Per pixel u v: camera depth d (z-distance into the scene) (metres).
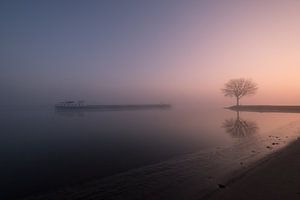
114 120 57.97
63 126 44.41
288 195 9.09
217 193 9.90
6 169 15.77
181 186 11.66
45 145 24.58
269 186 10.12
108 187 12.02
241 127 38.25
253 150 19.38
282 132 30.31
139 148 21.95
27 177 14.05
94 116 77.75
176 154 19.20
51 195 11.24
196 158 17.53
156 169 14.99
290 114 76.12
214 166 15.02
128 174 14.09
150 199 10.29
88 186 12.28
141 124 45.72
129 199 10.41
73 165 16.52
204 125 42.31
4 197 11.11
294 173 11.69
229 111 100.31
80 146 23.58
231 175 12.41
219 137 28.02
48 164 16.92
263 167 13.06
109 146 23.19
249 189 9.98
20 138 29.52
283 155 15.78
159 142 24.97
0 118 70.88
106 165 16.28
